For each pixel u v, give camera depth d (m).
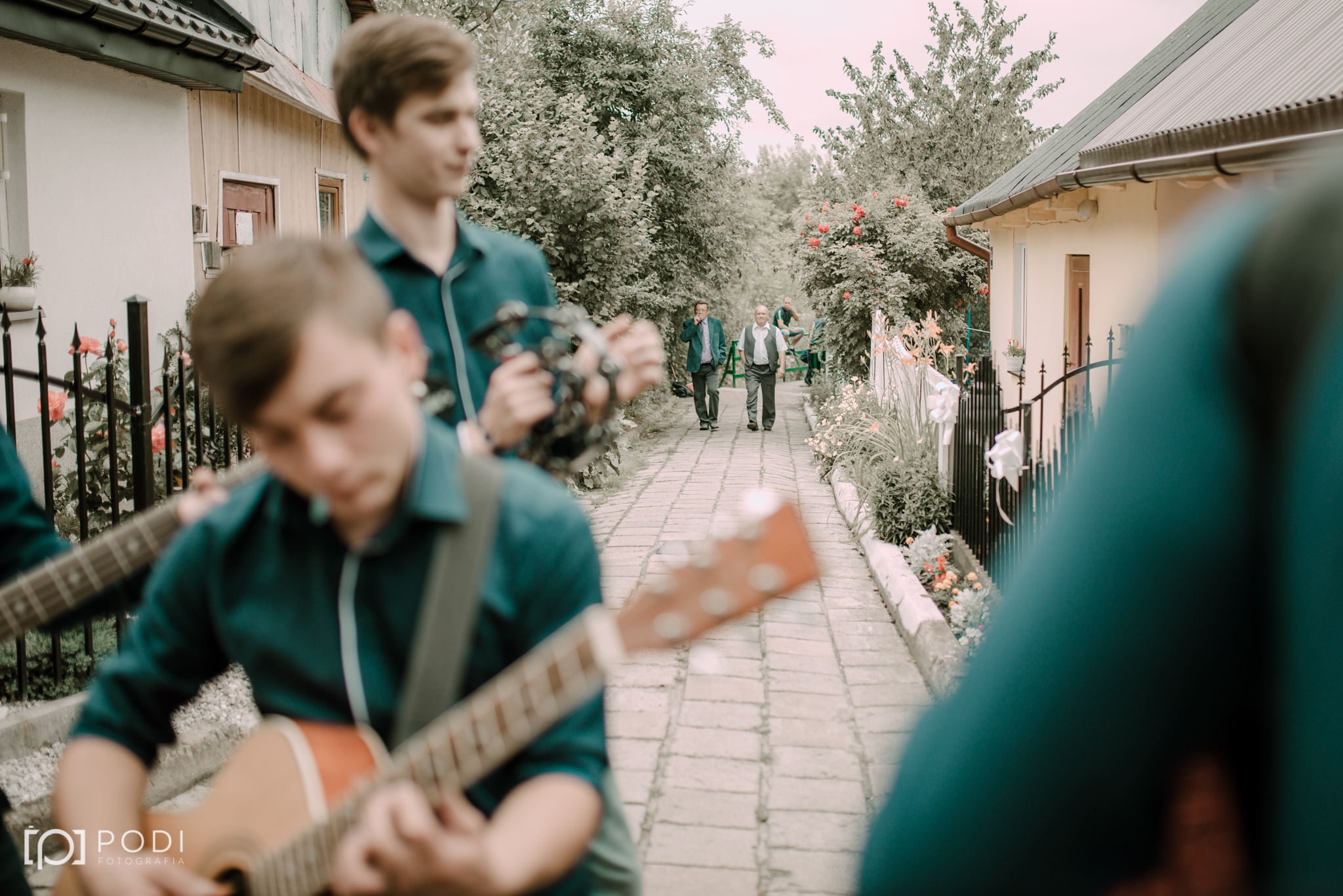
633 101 17.19
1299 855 0.44
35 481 5.92
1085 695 0.50
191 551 1.47
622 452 11.62
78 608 2.04
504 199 11.42
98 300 6.75
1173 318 0.51
